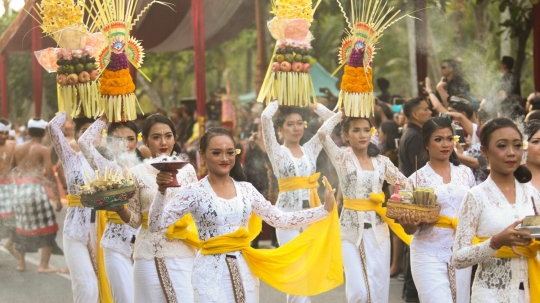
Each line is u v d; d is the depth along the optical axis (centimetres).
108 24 819
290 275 715
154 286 743
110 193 703
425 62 1438
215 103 1903
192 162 1569
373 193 851
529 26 1515
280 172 934
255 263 671
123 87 819
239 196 658
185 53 3106
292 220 672
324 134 869
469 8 1838
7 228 1282
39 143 1295
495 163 585
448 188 766
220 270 642
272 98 979
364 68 876
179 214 643
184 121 1916
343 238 851
